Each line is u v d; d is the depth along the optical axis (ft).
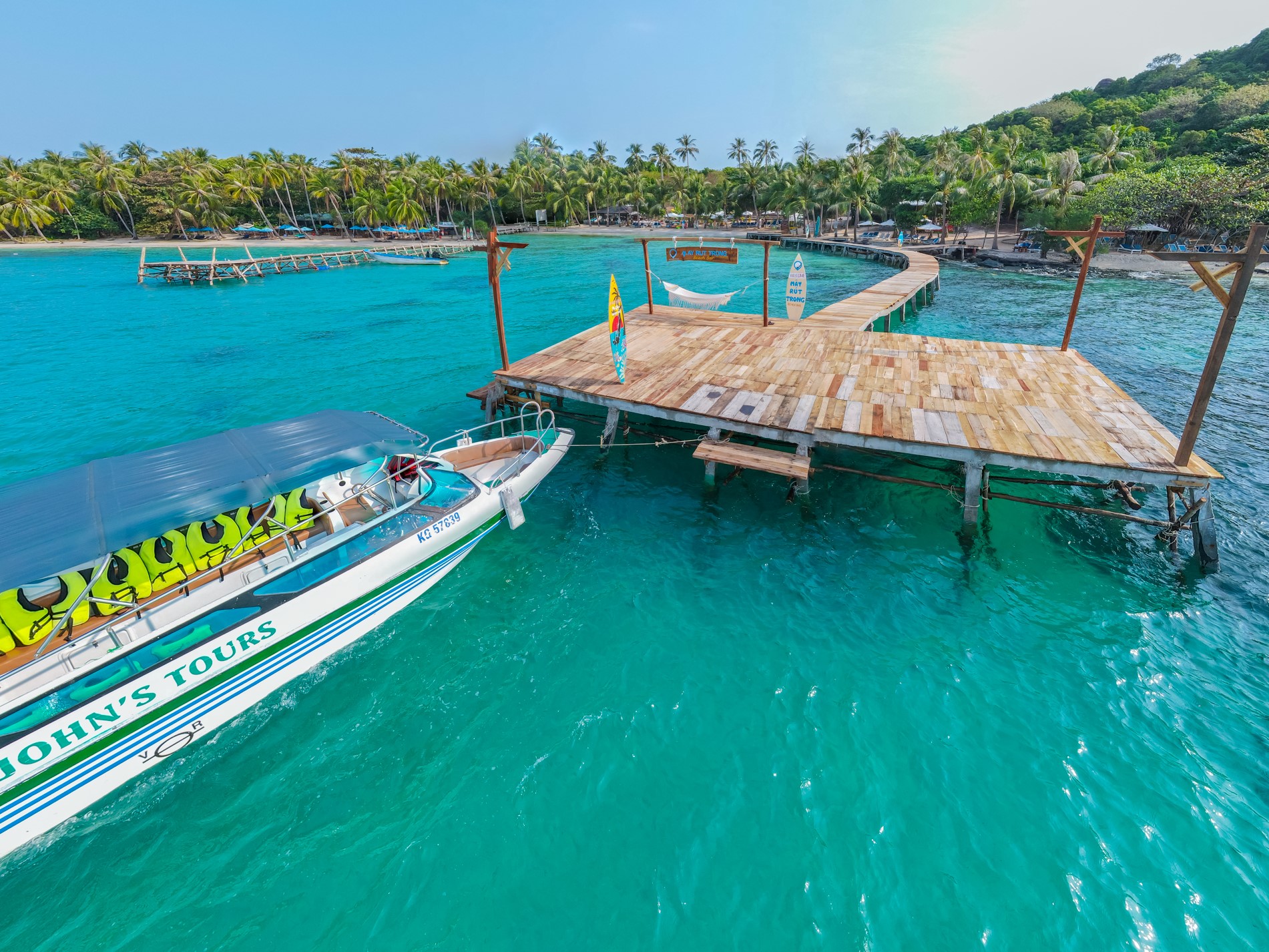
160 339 104.88
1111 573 37.01
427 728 28.25
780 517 44.29
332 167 307.78
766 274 70.54
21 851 23.52
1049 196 192.65
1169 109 270.67
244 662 28.53
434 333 105.60
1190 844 22.25
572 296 140.46
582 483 50.14
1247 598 34.53
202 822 24.45
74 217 293.02
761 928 20.36
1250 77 290.76
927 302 121.49
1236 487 45.70
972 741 26.50
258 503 28.09
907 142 347.77
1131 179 175.22
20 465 57.82
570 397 53.06
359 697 29.99
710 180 367.04
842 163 235.61
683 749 26.68
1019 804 23.81
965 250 187.32
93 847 23.63
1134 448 38.22
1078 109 306.76
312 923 21.11
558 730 27.86
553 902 21.39
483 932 20.65
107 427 65.98
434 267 203.10
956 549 39.91
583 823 23.88
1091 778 24.68
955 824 23.20
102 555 23.70
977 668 30.30
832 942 19.89
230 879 22.53
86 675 24.08
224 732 28.30
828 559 39.32
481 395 61.41
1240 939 19.49
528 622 34.60
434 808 24.70
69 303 144.05
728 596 36.22
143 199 299.58
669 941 20.18
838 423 43.34
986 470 46.26
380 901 21.66
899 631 32.96
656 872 22.15
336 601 31.45
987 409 45.06
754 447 46.09
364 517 35.40
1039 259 169.48
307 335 106.01
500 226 339.77
